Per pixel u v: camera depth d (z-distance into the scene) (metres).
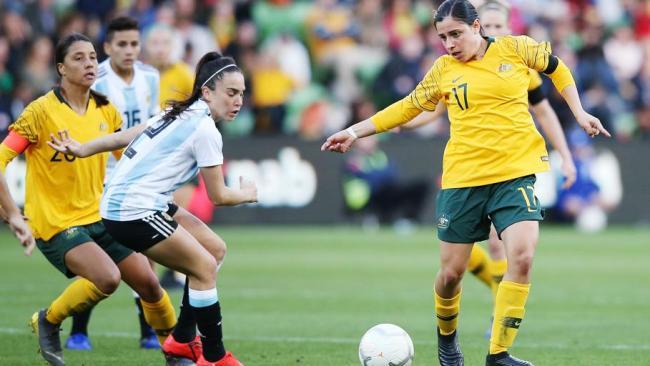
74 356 28.45
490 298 42.62
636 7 87.38
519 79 24.53
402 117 25.56
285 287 45.25
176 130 23.39
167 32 37.03
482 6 31.58
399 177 73.19
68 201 26.50
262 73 77.00
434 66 25.22
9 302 39.88
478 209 24.42
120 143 24.89
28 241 24.94
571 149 73.75
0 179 24.98
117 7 77.31
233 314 37.28
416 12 83.44
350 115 77.06
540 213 24.03
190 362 25.03
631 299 41.91
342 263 54.41
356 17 82.06
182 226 25.28
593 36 81.12
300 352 29.06
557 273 50.94
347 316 36.91
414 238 66.75
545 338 32.03
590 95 77.69
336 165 72.81
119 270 26.34
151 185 23.39
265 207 72.62
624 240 66.69
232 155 71.25
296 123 77.31
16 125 26.25
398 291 44.03
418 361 27.73
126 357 28.30
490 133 24.23
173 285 44.28
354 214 73.12
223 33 78.38
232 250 60.31
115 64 32.31
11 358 28.02
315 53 80.62
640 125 81.56
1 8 76.88
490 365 24.12
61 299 26.22
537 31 80.75
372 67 79.94
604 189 74.00
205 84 23.67
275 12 81.06
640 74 83.31
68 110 26.78
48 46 73.19
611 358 28.19
